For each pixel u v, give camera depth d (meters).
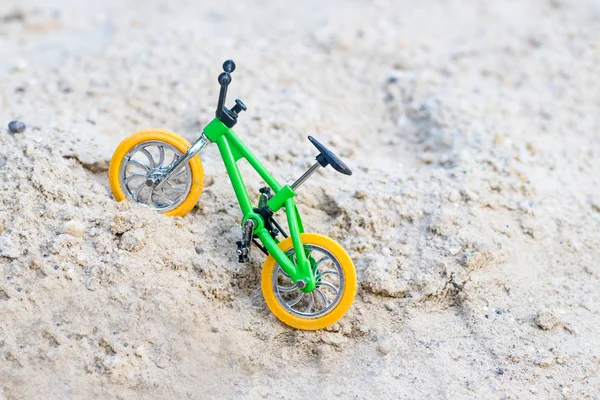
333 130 0.56
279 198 0.45
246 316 0.45
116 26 0.66
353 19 0.68
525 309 0.47
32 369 0.43
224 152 0.45
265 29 0.67
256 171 0.48
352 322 0.46
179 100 0.56
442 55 0.64
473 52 0.64
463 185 0.51
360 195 0.50
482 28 0.68
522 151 0.55
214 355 0.44
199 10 0.70
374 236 0.49
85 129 0.53
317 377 0.45
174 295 0.45
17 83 0.58
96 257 0.45
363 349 0.46
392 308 0.47
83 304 0.44
